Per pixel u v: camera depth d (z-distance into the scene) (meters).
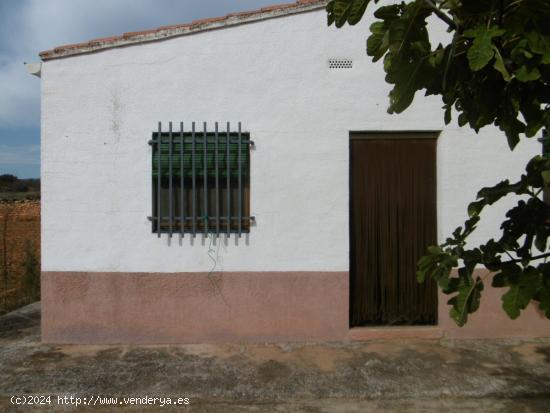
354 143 5.23
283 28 5.04
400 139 5.23
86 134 5.03
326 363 4.49
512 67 1.83
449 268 2.17
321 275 5.06
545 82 1.81
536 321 5.12
